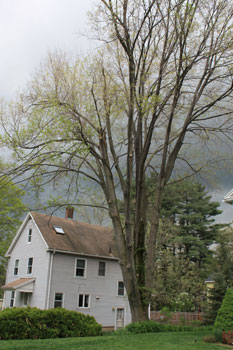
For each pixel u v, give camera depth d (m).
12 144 14.22
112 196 16.16
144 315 15.40
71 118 14.90
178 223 42.81
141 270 15.89
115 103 14.59
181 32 13.76
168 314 23.81
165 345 11.55
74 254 27.70
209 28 14.40
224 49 14.17
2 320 14.48
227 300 14.06
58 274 26.47
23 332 14.77
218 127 16.75
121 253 15.68
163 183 16.50
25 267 28.36
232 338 12.18
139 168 15.75
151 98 13.66
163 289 29.58
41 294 25.86
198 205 42.31
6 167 14.70
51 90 15.30
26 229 29.72
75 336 16.53
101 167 16.67
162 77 14.70
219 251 26.42
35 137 14.22
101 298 28.67
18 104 14.93
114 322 29.05
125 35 14.38
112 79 15.02
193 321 23.11
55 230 28.56
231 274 25.27
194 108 16.81
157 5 14.05
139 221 16.33
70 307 26.48
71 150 14.66
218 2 14.16
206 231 42.22
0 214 32.88
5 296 30.16
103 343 11.96
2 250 33.19
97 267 29.17
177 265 31.27
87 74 14.81
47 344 11.90
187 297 30.42
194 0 13.83
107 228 33.81
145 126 17.08
